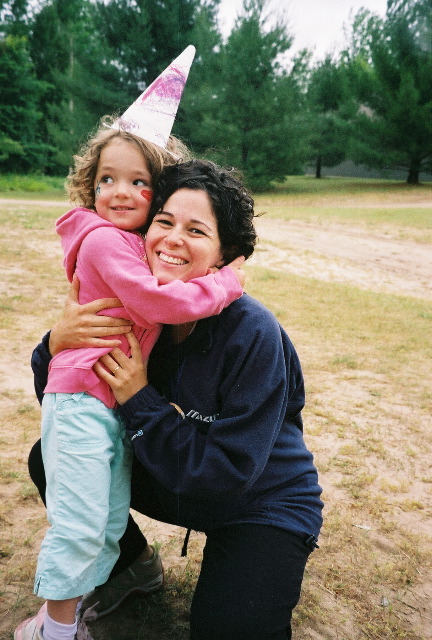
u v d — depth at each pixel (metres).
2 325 5.69
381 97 29.14
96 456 1.53
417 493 3.15
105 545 1.65
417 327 7.32
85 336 1.56
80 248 1.65
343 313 7.89
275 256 13.38
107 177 1.68
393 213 21.66
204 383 1.63
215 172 1.62
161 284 1.57
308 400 4.48
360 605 2.21
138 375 1.57
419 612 2.21
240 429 1.55
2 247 10.32
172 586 2.19
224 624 1.48
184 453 1.54
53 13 44.78
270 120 28.84
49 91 42.94
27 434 3.41
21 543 2.38
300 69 31.09
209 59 29.89
